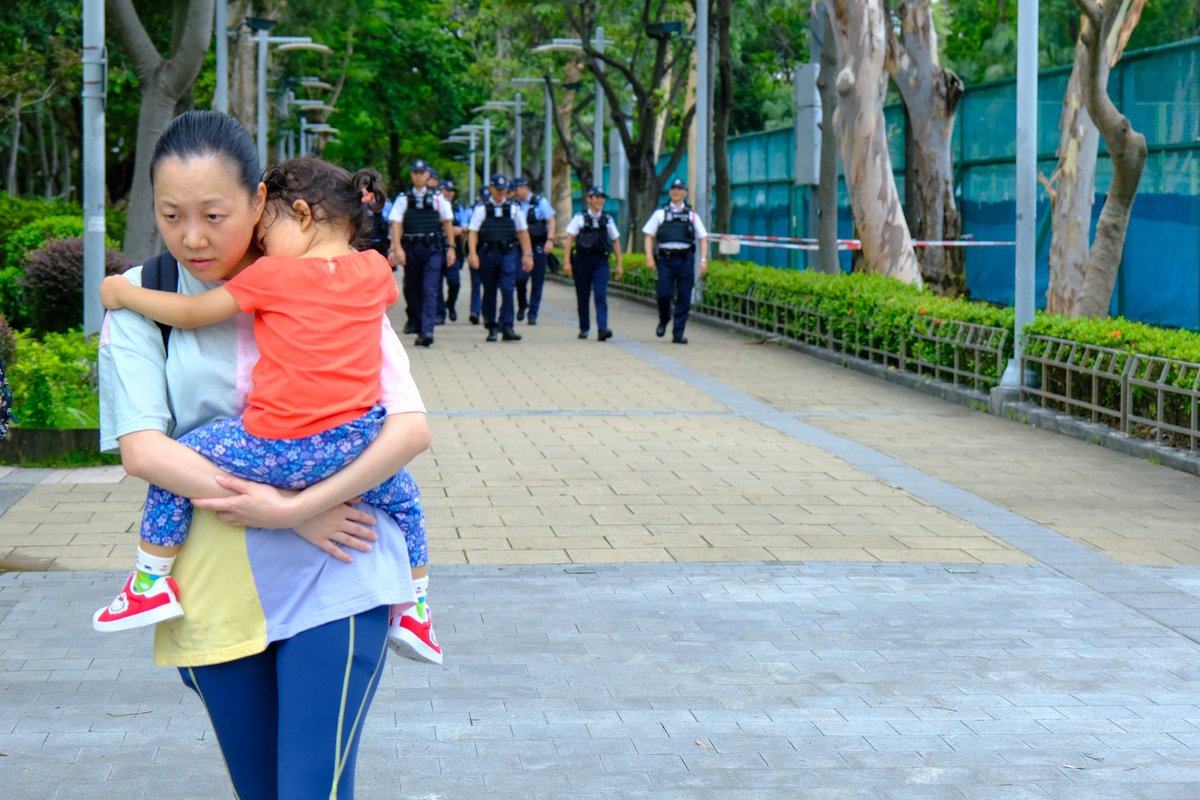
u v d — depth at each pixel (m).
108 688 5.24
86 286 12.33
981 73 38.25
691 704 5.17
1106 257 13.61
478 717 5.00
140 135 16.83
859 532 7.96
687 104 33.50
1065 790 4.43
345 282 2.85
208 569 2.87
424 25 47.09
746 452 10.58
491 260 18.94
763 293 19.62
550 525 8.00
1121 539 7.87
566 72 42.53
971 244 20.05
